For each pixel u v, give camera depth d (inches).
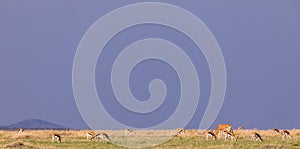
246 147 4025.6
